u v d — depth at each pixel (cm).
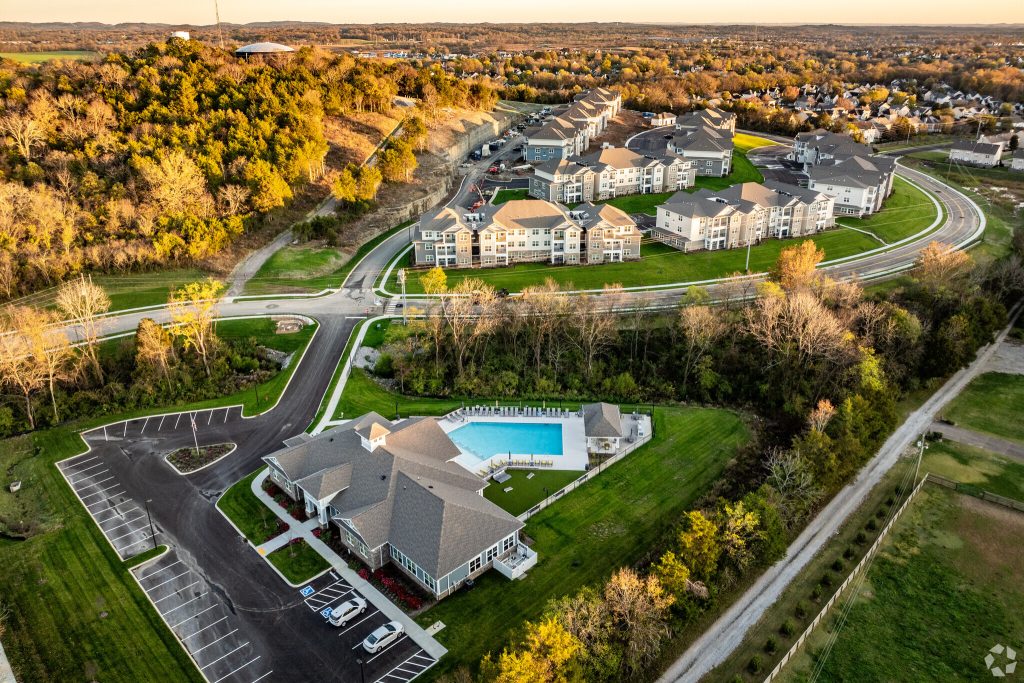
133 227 13612
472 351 11225
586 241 14638
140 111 17225
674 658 6209
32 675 5862
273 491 8131
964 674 6206
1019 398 10825
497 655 5994
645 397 10731
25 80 18125
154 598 6644
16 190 12775
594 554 7331
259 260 14225
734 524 6975
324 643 6156
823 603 6912
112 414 9881
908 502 8438
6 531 7562
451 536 6775
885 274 14075
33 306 11800
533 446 9338
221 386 10506
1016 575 7369
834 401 10006
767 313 10531
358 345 11525
